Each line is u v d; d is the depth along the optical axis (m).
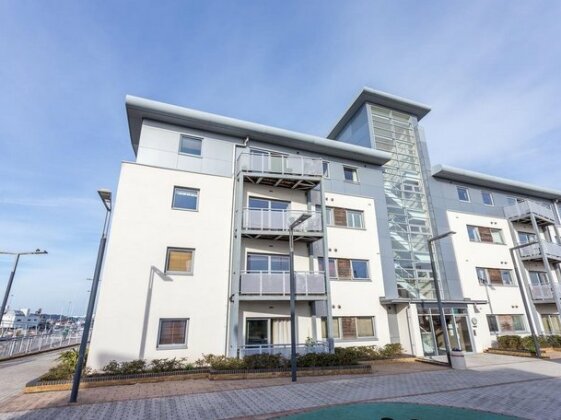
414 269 19.41
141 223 13.59
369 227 18.75
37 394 9.13
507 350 18.06
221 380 10.98
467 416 7.30
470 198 23.45
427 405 8.19
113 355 11.77
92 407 7.88
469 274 20.94
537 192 26.19
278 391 9.55
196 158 15.51
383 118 23.38
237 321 12.98
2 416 7.22
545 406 8.06
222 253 14.53
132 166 14.18
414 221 20.84
